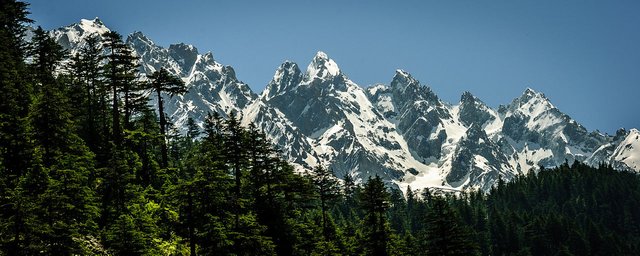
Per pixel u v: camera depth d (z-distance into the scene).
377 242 70.19
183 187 43.91
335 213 147.12
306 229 65.75
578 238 156.50
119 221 42.22
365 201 71.25
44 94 46.84
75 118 65.56
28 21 78.06
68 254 37.50
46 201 37.41
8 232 34.97
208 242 44.59
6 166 43.28
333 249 65.56
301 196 65.06
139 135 63.03
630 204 199.62
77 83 73.94
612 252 155.88
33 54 72.62
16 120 44.25
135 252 41.53
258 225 50.22
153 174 61.97
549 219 163.75
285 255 57.72
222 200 46.50
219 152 54.94
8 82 51.44
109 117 77.56
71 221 40.31
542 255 154.62
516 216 177.50
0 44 65.00
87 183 49.31
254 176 58.97
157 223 50.34
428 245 68.81
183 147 105.50
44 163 45.12
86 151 53.41
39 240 36.12
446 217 67.94
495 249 156.12
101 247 43.00
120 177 50.25
